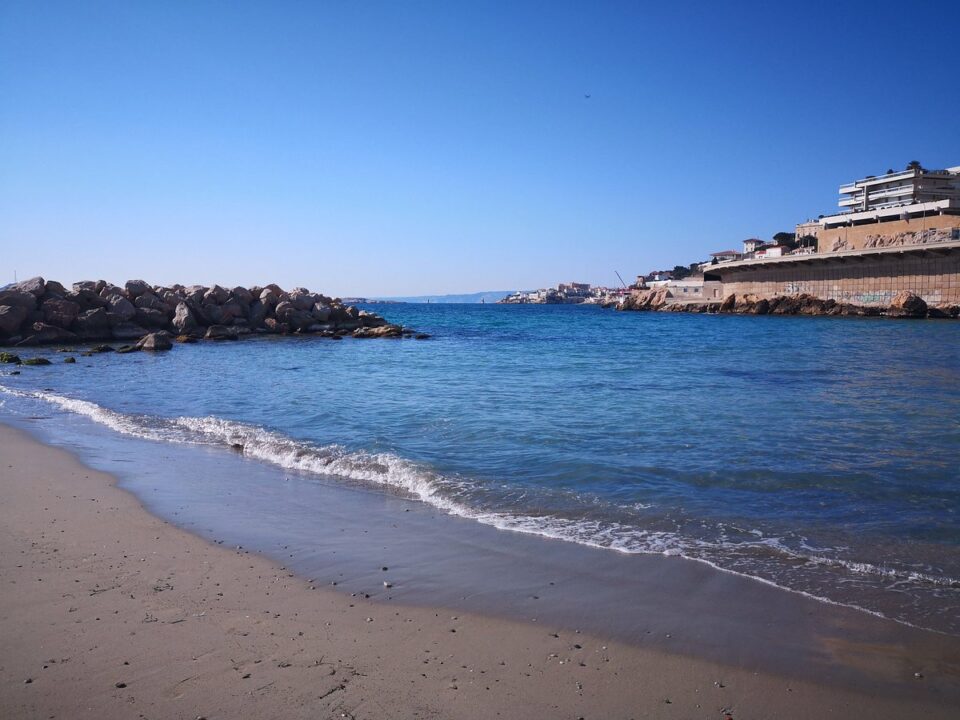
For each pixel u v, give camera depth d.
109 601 5.71
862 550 7.09
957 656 4.93
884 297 65.25
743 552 7.02
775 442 12.36
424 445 12.24
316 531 7.73
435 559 6.84
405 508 8.63
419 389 20.22
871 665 4.81
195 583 6.17
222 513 8.41
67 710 4.08
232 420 15.13
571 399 17.81
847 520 8.08
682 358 30.95
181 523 7.99
